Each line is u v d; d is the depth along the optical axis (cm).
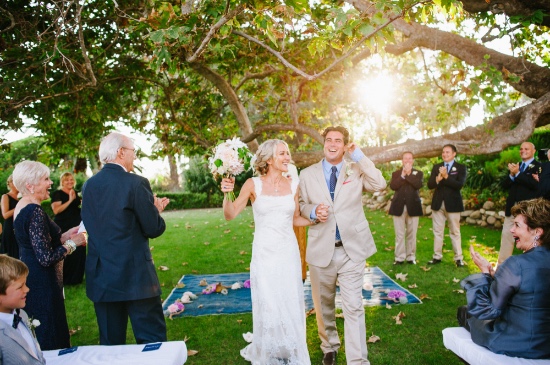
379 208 1294
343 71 668
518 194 533
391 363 321
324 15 546
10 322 195
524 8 407
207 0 322
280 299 291
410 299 461
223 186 299
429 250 714
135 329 283
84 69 493
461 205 598
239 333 385
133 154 295
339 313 430
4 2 548
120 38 650
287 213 301
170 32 299
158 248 833
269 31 317
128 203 273
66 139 813
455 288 499
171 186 2541
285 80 682
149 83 781
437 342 355
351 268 305
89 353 240
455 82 413
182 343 252
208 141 763
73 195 597
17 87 564
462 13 441
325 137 322
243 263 674
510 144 476
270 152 299
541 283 219
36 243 272
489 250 685
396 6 280
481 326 247
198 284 554
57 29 423
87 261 279
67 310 473
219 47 369
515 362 219
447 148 534
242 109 716
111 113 729
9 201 496
